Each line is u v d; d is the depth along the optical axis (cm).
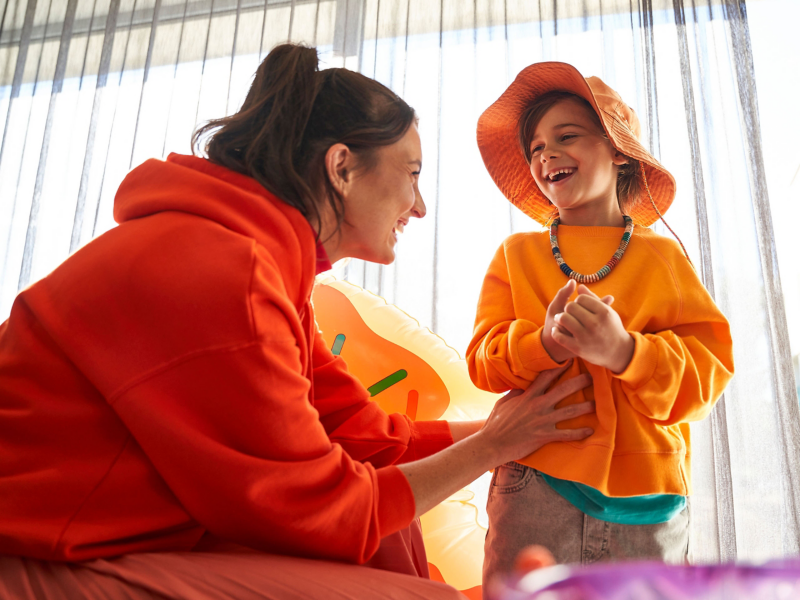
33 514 60
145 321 62
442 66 203
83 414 63
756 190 173
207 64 229
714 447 153
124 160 229
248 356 62
